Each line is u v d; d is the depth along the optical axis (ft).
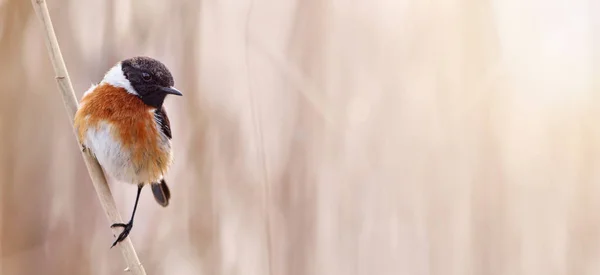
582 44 18.11
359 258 17.81
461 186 17.92
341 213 17.83
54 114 17.76
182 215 17.80
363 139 17.88
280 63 17.81
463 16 17.98
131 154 17.40
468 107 17.95
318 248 17.80
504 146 17.98
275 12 17.92
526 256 17.94
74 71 17.75
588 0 18.12
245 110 17.85
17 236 17.72
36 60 17.74
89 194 17.79
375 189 17.87
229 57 17.87
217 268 17.75
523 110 18.03
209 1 17.85
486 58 17.98
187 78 17.79
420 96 17.94
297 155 17.84
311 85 17.85
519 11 18.03
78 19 17.78
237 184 17.79
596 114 18.04
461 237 17.92
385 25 17.99
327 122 17.85
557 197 17.99
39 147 17.76
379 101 17.92
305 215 17.81
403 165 17.90
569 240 17.97
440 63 17.98
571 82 18.06
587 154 18.02
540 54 18.06
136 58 17.47
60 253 17.75
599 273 17.94
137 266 17.30
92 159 17.37
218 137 17.80
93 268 17.76
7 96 17.71
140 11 17.76
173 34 17.79
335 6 17.93
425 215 17.89
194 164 17.79
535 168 18.02
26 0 17.70
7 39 17.69
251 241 17.78
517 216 17.97
